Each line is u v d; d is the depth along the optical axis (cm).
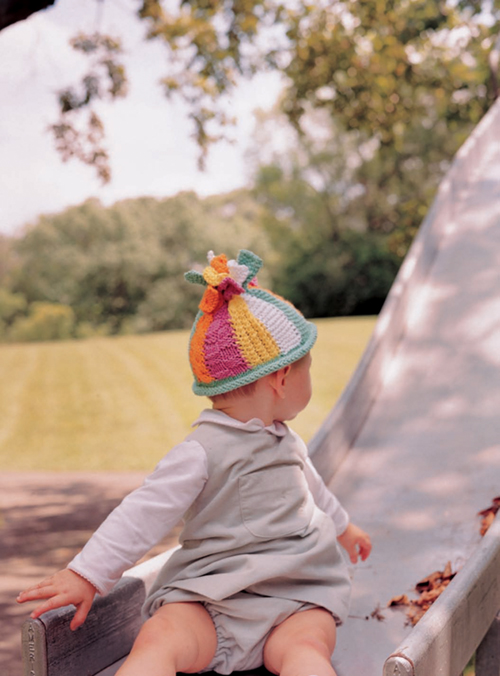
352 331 2077
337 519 200
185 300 3731
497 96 873
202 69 820
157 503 160
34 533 639
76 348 2189
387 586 235
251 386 170
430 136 3488
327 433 297
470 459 299
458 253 477
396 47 932
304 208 3791
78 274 3731
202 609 162
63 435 1254
